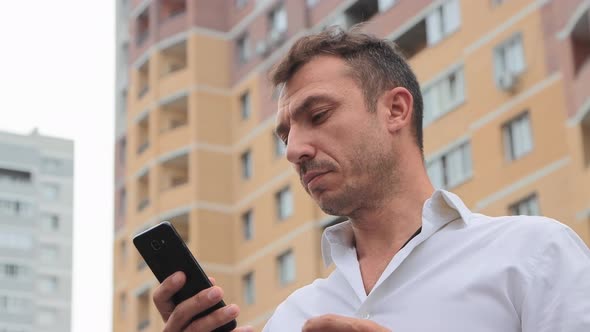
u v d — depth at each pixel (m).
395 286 3.05
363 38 3.33
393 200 3.22
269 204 32.22
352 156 3.17
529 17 24.84
